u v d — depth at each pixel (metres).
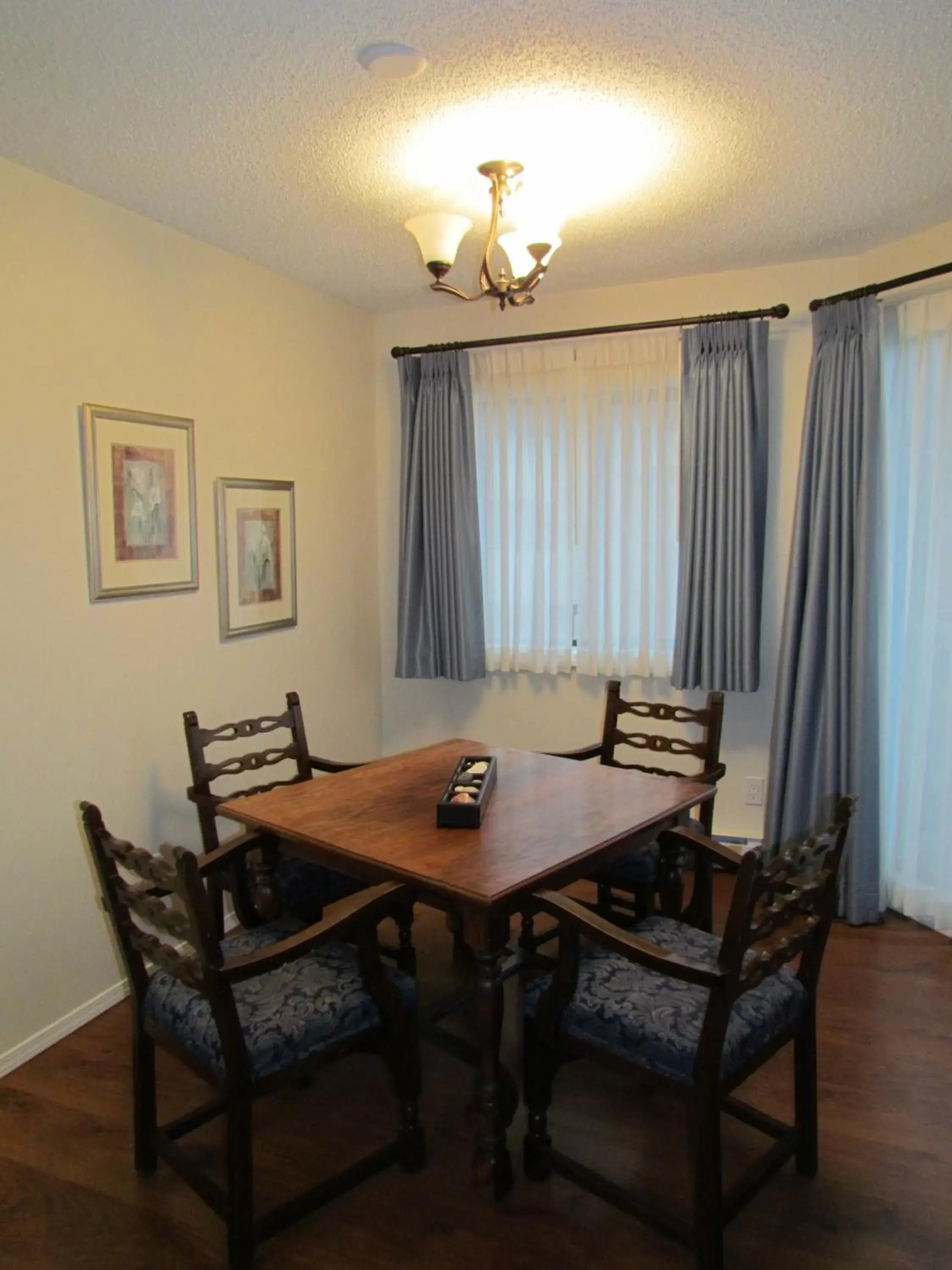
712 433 3.18
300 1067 1.65
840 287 3.12
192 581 2.84
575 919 1.65
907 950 2.83
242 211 2.55
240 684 3.12
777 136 2.09
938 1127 1.99
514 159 2.20
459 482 3.61
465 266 3.17
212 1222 1.74
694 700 3.53
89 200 2.40
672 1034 1.59
